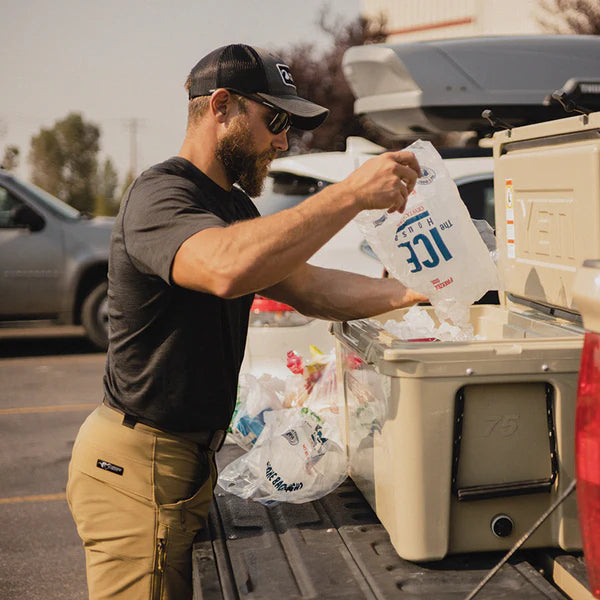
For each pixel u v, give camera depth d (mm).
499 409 1788
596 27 13117
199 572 1826
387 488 1888
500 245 2660
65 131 44906
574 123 2154
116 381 2111
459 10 17562
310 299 2395
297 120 2168
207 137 2107
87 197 45031
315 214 1788
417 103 5691
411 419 1759
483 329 2570
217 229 1825
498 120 2553
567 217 2188
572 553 1826
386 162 1852
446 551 1793
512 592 1662
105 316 9102
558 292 2256
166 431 2080
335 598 1667
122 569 2100
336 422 2564
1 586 3873
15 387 7871
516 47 5746
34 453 5781
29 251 8773
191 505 2105
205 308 2021
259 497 2262
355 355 2203
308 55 15523
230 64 2061
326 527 2043
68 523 4586
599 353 1328
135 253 1927
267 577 1778
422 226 2115
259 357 4340
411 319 2363
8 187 8867
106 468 2094
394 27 19312
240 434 2688
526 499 1820
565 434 1785
